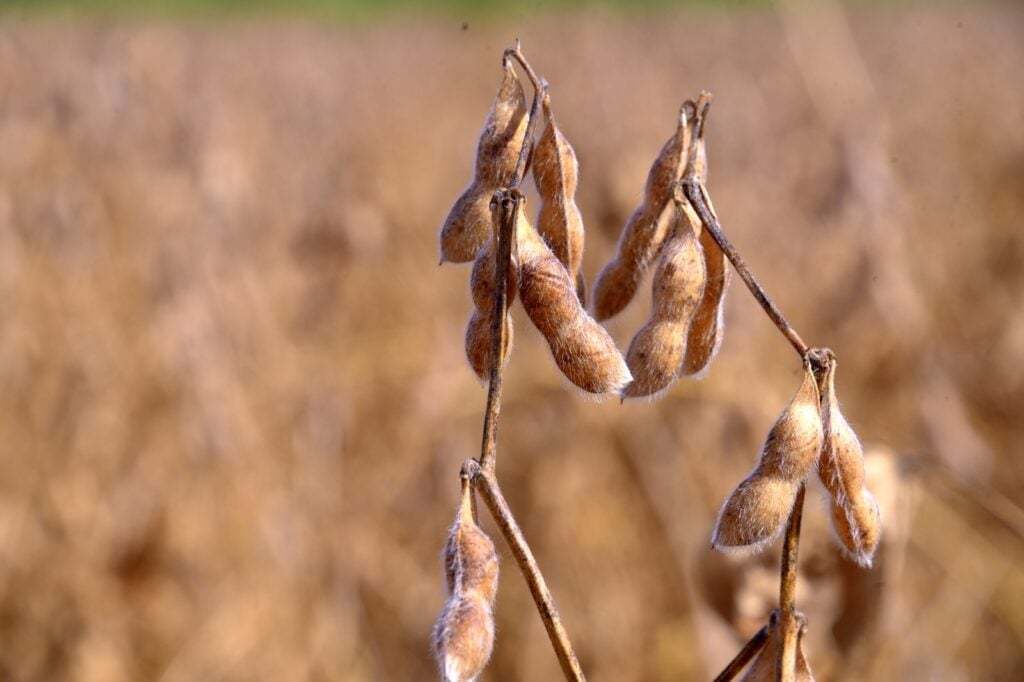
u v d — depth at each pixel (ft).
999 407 23.80
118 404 21.36
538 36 52.49
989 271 28.76
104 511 20.31
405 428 22.41
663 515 19.20
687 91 43.93
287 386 22.15
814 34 27.17
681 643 18.30
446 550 7.06
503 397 22.26
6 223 23.11
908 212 27.04
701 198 7.55
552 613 6.93
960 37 58.13
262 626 19.07
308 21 65.72
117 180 24.68
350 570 19.81
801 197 26.86
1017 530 13.82
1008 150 39.22
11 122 25.44
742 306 22.16
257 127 33.53
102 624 19.29
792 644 7.32
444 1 70.59
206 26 56.90
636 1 69.15
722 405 20.45
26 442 20.86
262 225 25.68
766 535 7.14
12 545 19.84
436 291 26.89
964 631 19.01
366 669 19.03
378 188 30.42
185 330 21.58
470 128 41.06
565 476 20.43
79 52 31.19
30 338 21.99
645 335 7.79
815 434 7.09
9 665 19.03
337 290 25.18
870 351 22.00
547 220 8.04
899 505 12.92
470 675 6.66
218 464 20.47
